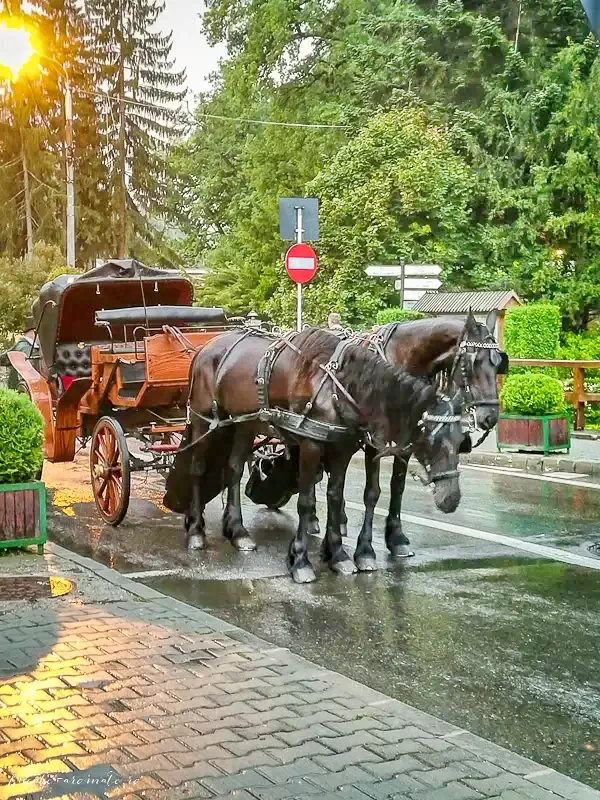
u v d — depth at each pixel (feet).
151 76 147.23
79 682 16.19
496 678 17.67
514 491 38.78
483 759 13.38
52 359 39.83
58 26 140.87
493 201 88.48
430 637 20.07
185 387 31.94
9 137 140.15
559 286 87.25
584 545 28.76
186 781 12.56
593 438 54.03
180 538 30.63
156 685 16.08
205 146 140.97
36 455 26.61
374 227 78.74
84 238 140.77
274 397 25.77
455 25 104.27
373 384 23.22
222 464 29.78
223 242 120.06
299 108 113.80
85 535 31.14
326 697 15.62
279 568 26.30
